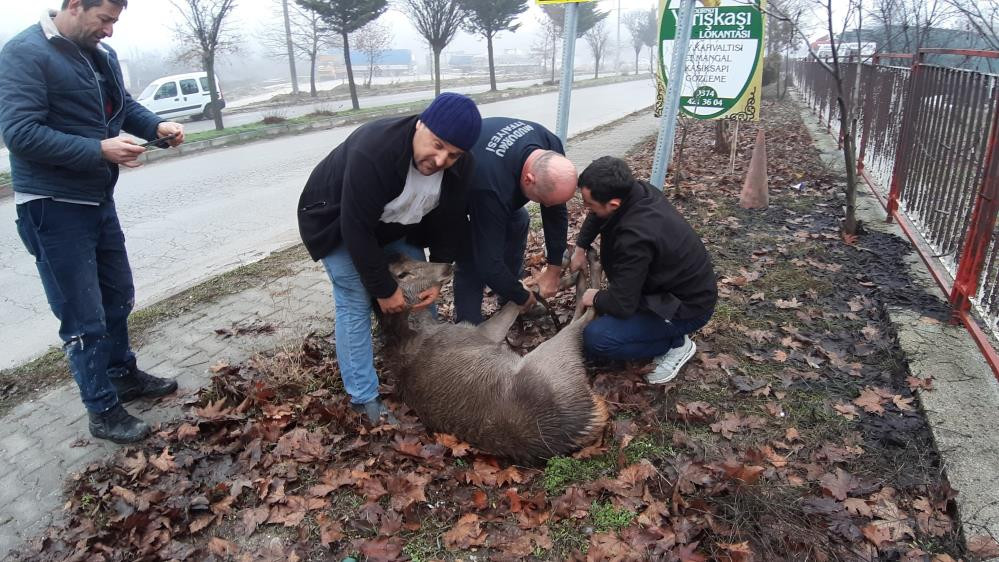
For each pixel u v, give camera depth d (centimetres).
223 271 629
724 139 1102
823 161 965
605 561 257
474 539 275
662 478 299
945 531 266
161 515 293
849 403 353
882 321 441
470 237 391
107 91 339
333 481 311
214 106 1922
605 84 4134
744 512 274
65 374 433
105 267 360
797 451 318
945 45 1079
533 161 326
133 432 350
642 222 345
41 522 300
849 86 1127
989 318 400
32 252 329
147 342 470
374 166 287
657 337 374
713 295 366
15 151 294
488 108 2334
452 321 480
